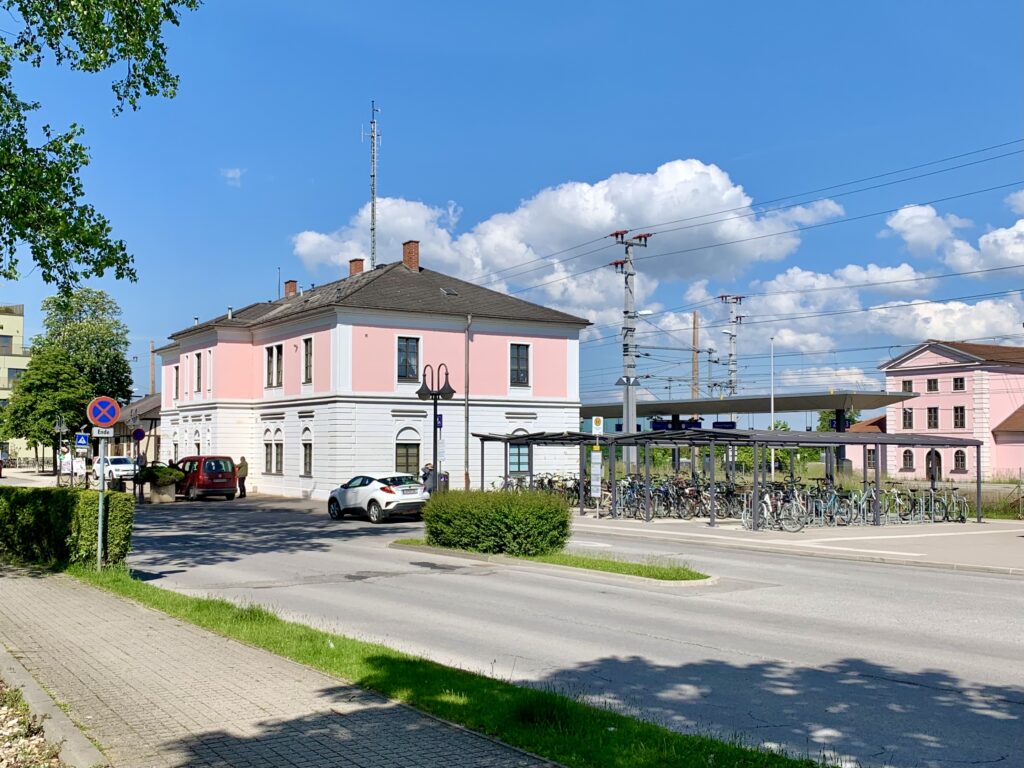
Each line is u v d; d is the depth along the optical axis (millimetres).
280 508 35594
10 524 17141
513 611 12125
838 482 42094
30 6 15352
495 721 6352
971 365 64312
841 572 17016
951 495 30641
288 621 10703
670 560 18516
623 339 43844
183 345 51844
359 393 39719
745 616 11820
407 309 40750
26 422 52406
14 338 89500
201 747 5883
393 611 12102
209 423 47594
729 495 30297
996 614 12094
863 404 44312
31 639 9352
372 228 56781
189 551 20203
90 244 15547
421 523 28859
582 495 31609
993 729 6750
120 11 15641
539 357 45062
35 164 15289
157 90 16719
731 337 63719
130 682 7578
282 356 44594
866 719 7020
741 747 5941
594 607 12500
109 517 14969
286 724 6371
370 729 6254
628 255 43750
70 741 5938
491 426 43406
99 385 71812
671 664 8922
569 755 5672
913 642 10102
